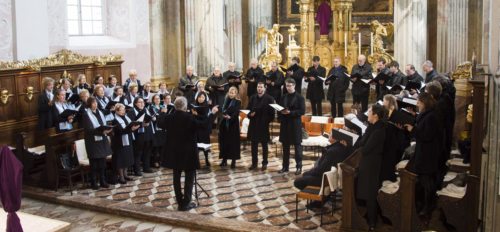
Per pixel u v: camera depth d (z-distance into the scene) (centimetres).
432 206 916
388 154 945
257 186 1201
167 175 1316
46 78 1369
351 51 2077
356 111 1286
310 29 2127
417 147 912
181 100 1041
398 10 1669
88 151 1185
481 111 831
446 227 900
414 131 913
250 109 1324
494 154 752
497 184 739
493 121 763
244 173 1306
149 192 1181
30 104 1472
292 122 1271
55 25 1611
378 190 908
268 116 1315
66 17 1647
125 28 1842
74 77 1606
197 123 1037
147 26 1886
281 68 2070
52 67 1528
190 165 1042
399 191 883
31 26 1515
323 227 958
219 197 1130
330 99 1669
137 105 1277
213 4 1817
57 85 1540
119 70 1758
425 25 1659
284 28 2320
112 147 1229
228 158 1346
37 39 1534
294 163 1388
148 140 1313
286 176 1273
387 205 897
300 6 2120
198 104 1276
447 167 1026
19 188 780
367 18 2212
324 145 1304
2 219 953
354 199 914
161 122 1056
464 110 1252
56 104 1320
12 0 1467
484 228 820
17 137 1256
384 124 920
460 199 863
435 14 1909
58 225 917
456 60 1820
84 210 1104
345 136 1014
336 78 1581
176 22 1958
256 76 1691
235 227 961
